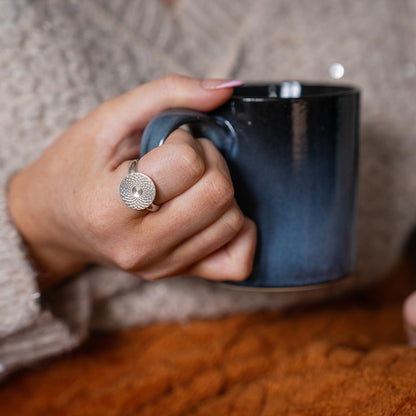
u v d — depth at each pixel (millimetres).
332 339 436
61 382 442
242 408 380
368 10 527
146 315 497
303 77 528
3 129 461
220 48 514
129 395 414
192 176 340
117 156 379
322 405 354
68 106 465
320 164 366
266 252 379
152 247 365
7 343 431
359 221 541
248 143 362
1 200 423
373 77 532
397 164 546
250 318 509
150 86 373
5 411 418
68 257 441
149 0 493
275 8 513
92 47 475
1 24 447
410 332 428
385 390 347
